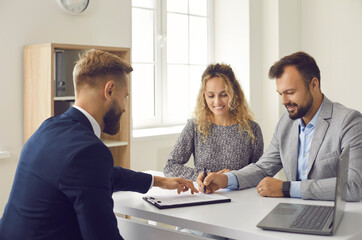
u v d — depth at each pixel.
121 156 3.74
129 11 4.16
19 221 1.52
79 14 3.81
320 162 2.18
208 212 1.87
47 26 3.62
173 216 1.82
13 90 3.45
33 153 1.55
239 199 2.10
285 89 2.18
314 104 2.23
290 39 5.21
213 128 2.73
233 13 5.18
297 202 2.02
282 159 2.40
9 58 3.42
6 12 3.40
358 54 4.98
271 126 5.16
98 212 1.44
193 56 5.24
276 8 5.05
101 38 3.98
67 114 1.66
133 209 1.97
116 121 1.76
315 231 1.56
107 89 1.67
